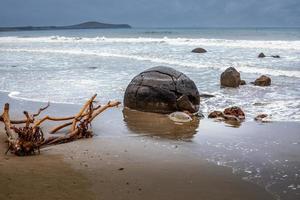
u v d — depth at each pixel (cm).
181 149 870
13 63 2888
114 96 1557
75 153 830
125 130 1055
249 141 935
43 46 4878
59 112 1274
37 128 846
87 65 2683
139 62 2786
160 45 4569
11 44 5419
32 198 577
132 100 1302
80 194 600
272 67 2409
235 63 2627
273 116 1212
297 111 1271
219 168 739
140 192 617
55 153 828
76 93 1628
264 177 690
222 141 939
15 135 834
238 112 1203
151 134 1012
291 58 2892
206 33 9181
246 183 662
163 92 1252
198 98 1312
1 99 1515
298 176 693
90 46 4725
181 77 1293
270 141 933
